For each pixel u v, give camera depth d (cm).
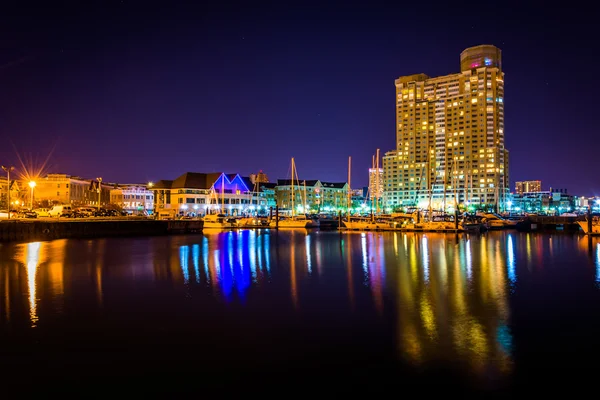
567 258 5291
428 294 3119
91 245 6906
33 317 2506
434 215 13150
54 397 1545
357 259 5206
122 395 1560
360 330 2250
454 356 1891
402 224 11319
